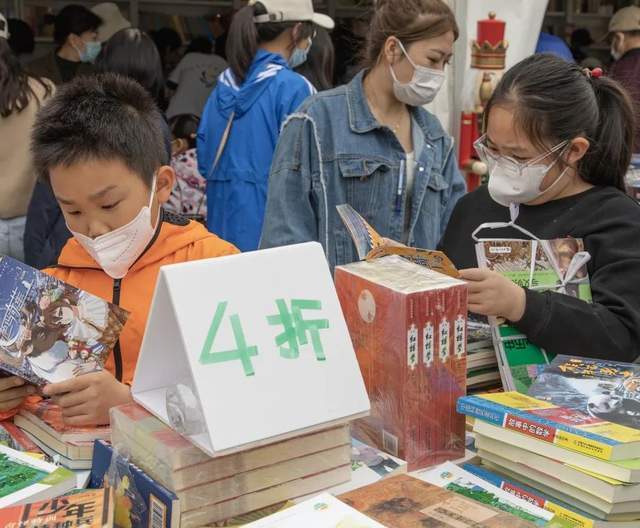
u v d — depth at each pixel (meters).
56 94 1.59
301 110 2.42
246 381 1.05
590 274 1.60
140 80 3.21
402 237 2.46
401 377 1.22
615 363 1.41
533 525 1.00
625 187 1.79
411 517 1.02
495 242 1.57
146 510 1.08
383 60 2.38
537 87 1.60
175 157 3.84
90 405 1.31
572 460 1.10
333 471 1.15
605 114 1.68
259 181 3.23
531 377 1.47
